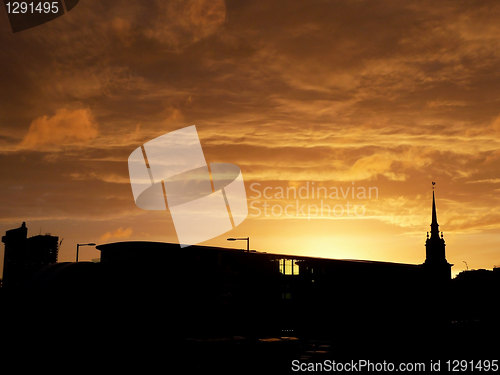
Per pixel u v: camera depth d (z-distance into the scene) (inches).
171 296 2065.7
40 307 1752.0
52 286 1780.3
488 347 2704.2
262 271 2428.6
